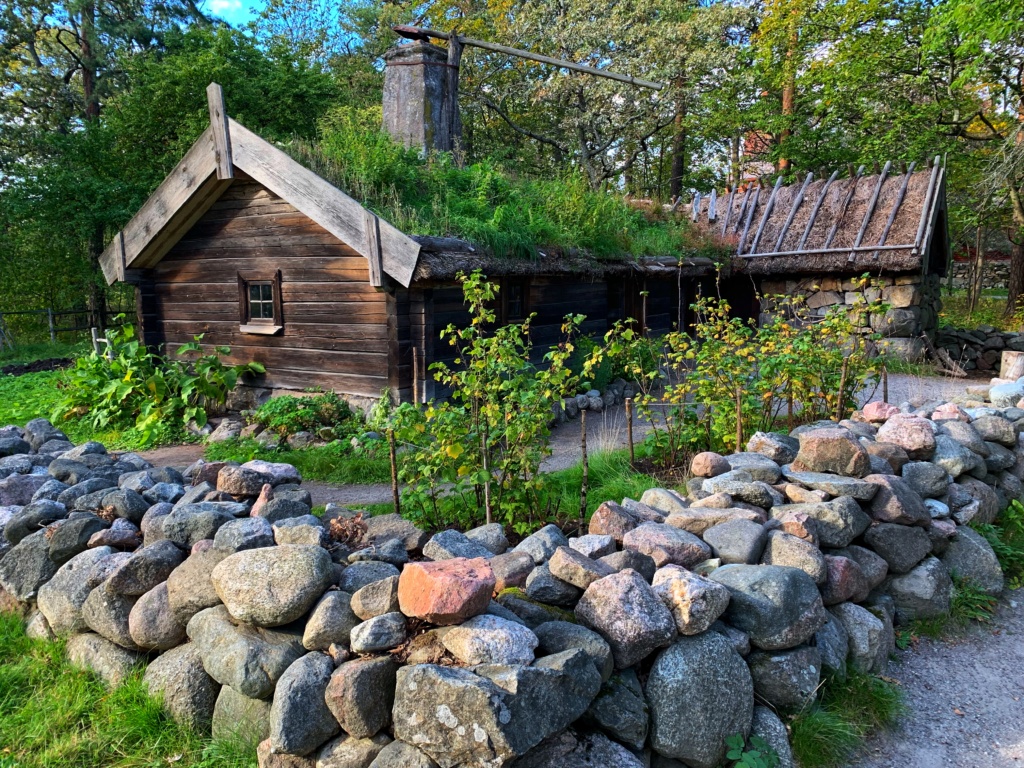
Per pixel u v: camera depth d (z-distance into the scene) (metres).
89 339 19.34
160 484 4.17
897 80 17.30
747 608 2.98
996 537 4.68
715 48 19.77
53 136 18.20
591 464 5.66
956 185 18.42
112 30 21.70
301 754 2.59
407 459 4.40
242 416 9.34
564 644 2.62
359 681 2.47
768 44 18.94
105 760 2.91
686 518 3.60
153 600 3.25
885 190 12.84
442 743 2.28
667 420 5.92
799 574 3.12
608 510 3.60
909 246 11.66
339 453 7.53
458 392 4.40
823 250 12.52
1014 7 11.91
